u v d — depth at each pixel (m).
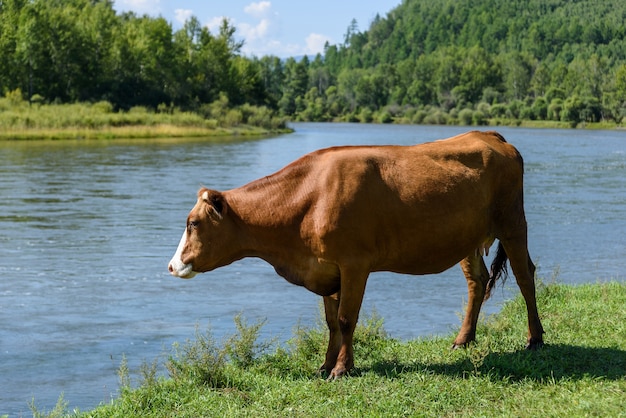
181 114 89.88
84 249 18.25
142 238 19.77
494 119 154.88
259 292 14.13
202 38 120.25
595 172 40.12
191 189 30.27
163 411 7.04
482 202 8.13
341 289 7.78
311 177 7.86
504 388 7.15
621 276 15.21
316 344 8.95
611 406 6.46
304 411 6.76
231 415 6.72
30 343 10.91
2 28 96.69
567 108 141.25
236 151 52.94
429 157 8.08
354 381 7.48
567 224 22.61
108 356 10.28
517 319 10.05
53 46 95.38
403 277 15.59
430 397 6.95
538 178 36.84
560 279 14.94
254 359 8.63
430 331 11.27
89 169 38.03
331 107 189.88
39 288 14.39
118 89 99.00
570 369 7.64
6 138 61.12
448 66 194.50
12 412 8.23
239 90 121.56
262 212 7.88
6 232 20.50
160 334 11.36
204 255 7.97
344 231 7.63
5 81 92.19
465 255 8.25
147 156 47.06
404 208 7.79
